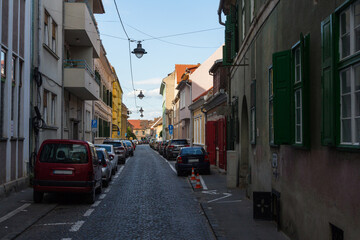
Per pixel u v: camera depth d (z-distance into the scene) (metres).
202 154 20.48
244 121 14.51
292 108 6.67
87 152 11.50
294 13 6.88
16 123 13.34
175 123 59.06
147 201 12.16
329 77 5.07
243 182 15.10
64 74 20.36
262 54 9.90
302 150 6.40
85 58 24.72
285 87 6.84
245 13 13.27
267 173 9.30
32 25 15.09
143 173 22.09
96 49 26.23
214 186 15.84
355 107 4.49
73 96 23.88
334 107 4.89
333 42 4.93
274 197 8.84
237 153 15.54
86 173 11.30
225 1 16.55
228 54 16.36
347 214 4.62
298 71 6.66
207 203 11.59
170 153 33.88
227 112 17.70
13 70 13.20
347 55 4.72
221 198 12.64
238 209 10.48
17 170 13.49
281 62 6.96
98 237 7.54
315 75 5.77
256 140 10.84
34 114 15.21
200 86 39.91
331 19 4.99
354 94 4.50
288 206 7.30
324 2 5.42
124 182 17.61
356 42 4.47
